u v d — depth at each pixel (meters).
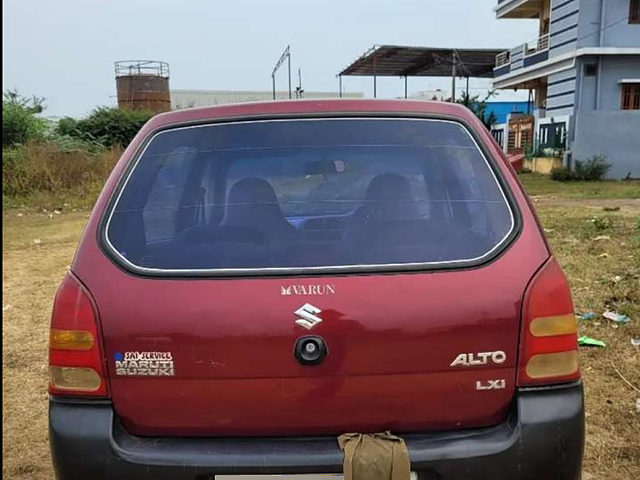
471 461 1.68
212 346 1.72
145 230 1.95
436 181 2.07
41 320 5.20
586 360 3.80
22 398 3.64
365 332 1.71
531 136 25.77
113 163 15.98
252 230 1.97
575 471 1.75
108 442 1.73
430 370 1.73
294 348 1.71
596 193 15.37
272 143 2.16
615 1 21.61
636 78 22.12
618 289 5.08
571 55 22.27
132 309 1.76
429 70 38.47
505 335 1.74
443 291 1.75
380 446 1.69
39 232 10.25
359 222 1.97
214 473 1.70
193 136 2.19
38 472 2.84
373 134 2.17
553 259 1.86
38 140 18.05
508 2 28.47
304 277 1.78
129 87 36.22
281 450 1.71
